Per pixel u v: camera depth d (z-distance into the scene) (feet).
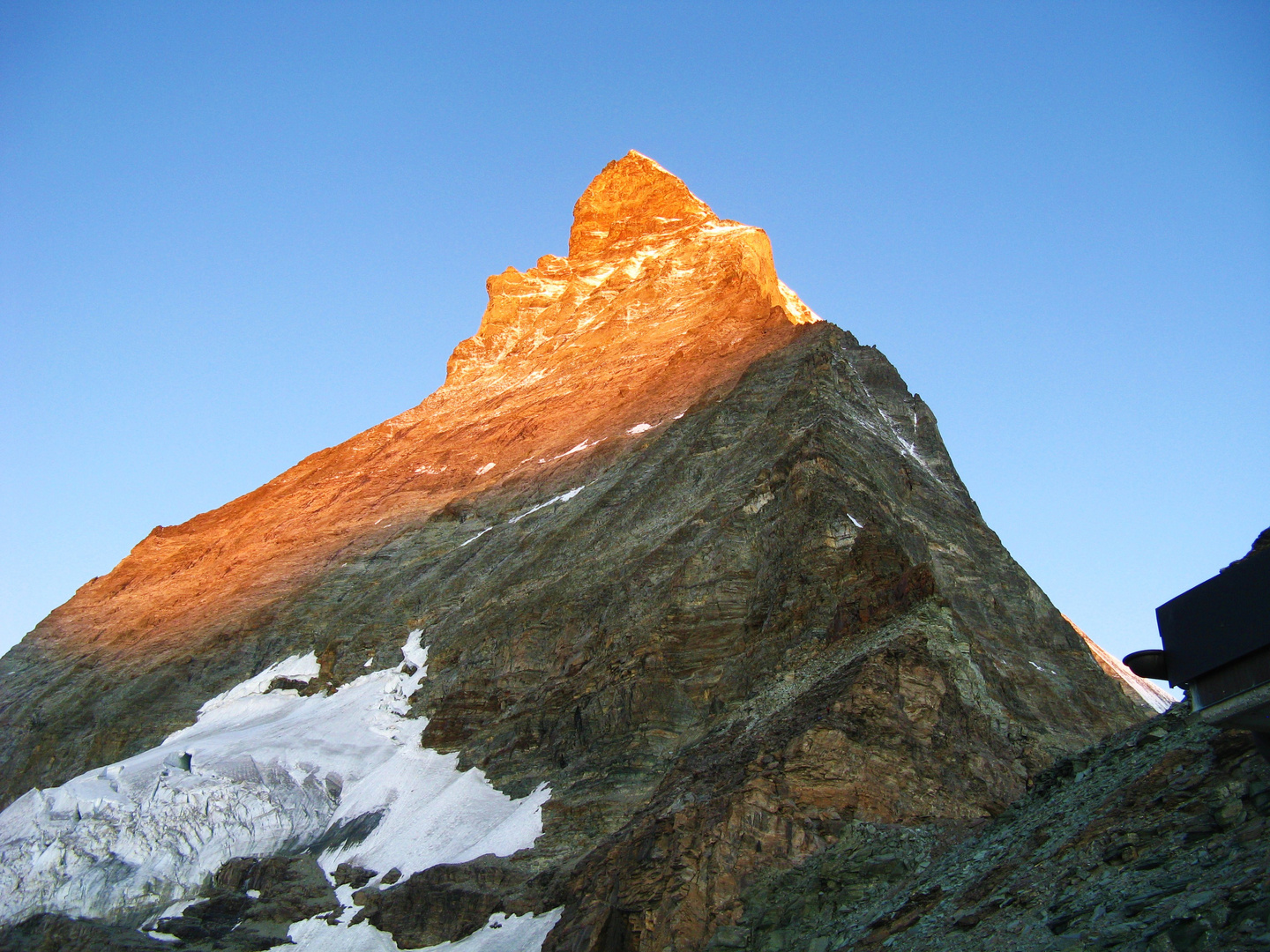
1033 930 66.03
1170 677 46.96
